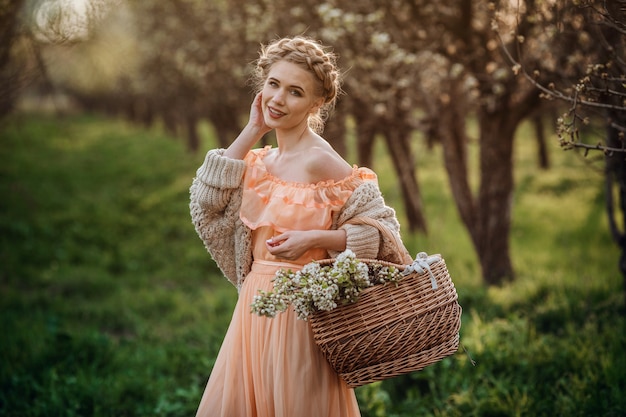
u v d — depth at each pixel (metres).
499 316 5.51
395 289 2.35
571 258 8.15
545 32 4.42
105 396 4.12
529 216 11.14
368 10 5.70
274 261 2.55
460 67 5.62
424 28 5.70
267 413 2.53
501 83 5.76
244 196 2.57
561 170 16.78
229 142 13.33
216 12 8.12
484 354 4.21
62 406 3.89
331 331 2.36
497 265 6.77
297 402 2.46
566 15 4.07
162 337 5.75
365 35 5.75
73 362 4.67
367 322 2.33
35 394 4.16
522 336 4.50
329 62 2.51
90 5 5.82
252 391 2.58
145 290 7.30
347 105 6.56
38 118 33.12
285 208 2.48
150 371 4.64
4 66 6.12
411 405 3.87
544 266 7.67
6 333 5.30
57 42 5.87
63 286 7.34
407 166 9.15
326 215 2.46
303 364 2.48
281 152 2.61
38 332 5.32
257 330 2.55
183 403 4.14
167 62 11.52
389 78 6.05
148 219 11.14
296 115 2.49
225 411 2.55
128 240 9.82
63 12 5.64
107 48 8.88
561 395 3.63
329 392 2.50
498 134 6.51
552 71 4.82
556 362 4.06
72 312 6.39
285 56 2.47
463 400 3.72
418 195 9.33
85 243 9.55
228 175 2.57
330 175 2.50
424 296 2.35
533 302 5.77
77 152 21.39
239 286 2.70
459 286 6.53
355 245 2.43
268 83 2.50
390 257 2.51
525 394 3.67
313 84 2.47
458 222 10.69
